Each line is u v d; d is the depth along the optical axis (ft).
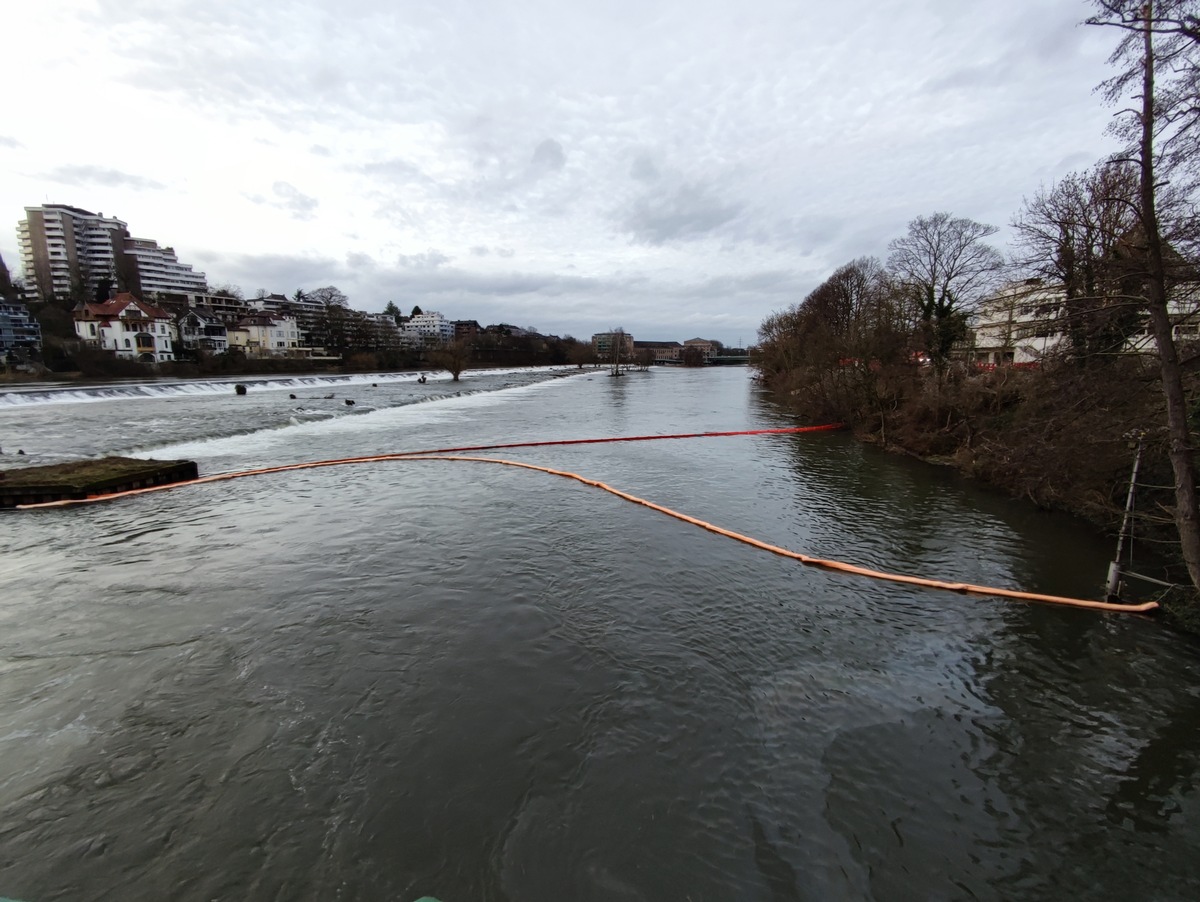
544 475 61.98
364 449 80.28
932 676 23.70
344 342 387.75
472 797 16.90
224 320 370.94
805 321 189.67
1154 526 38.24
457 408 143.84
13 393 137.08
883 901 14.07
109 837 15.47
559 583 32.12
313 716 20.45
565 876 14.49
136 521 44.11
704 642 25.98
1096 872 14.99
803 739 19.69
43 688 22.03
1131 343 31.37
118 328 248.93
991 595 31.58
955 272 115.65
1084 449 37.47
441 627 26.96
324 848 15.16
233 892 13.99
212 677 22.80
